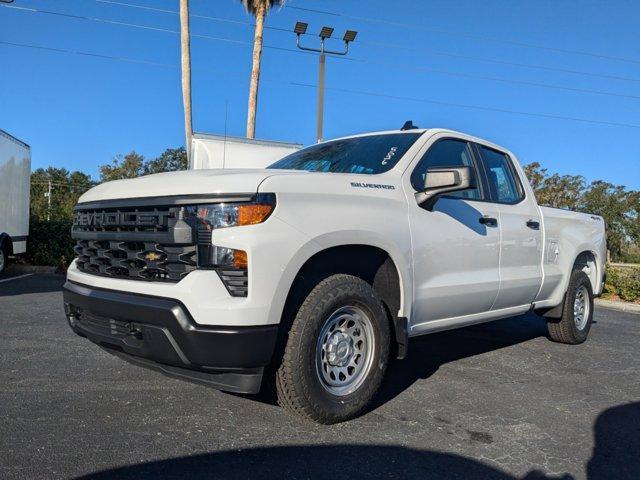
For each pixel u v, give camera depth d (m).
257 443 3.47
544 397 4.75
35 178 71.00
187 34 19.56
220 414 3.92
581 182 39.19
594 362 6.06
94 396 4.25
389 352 4.16
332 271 3.94
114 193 3.90
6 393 4.29
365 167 4.52
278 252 3.35
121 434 3.54
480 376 5.30
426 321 4.56
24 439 3.43
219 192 3.37
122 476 2.99
